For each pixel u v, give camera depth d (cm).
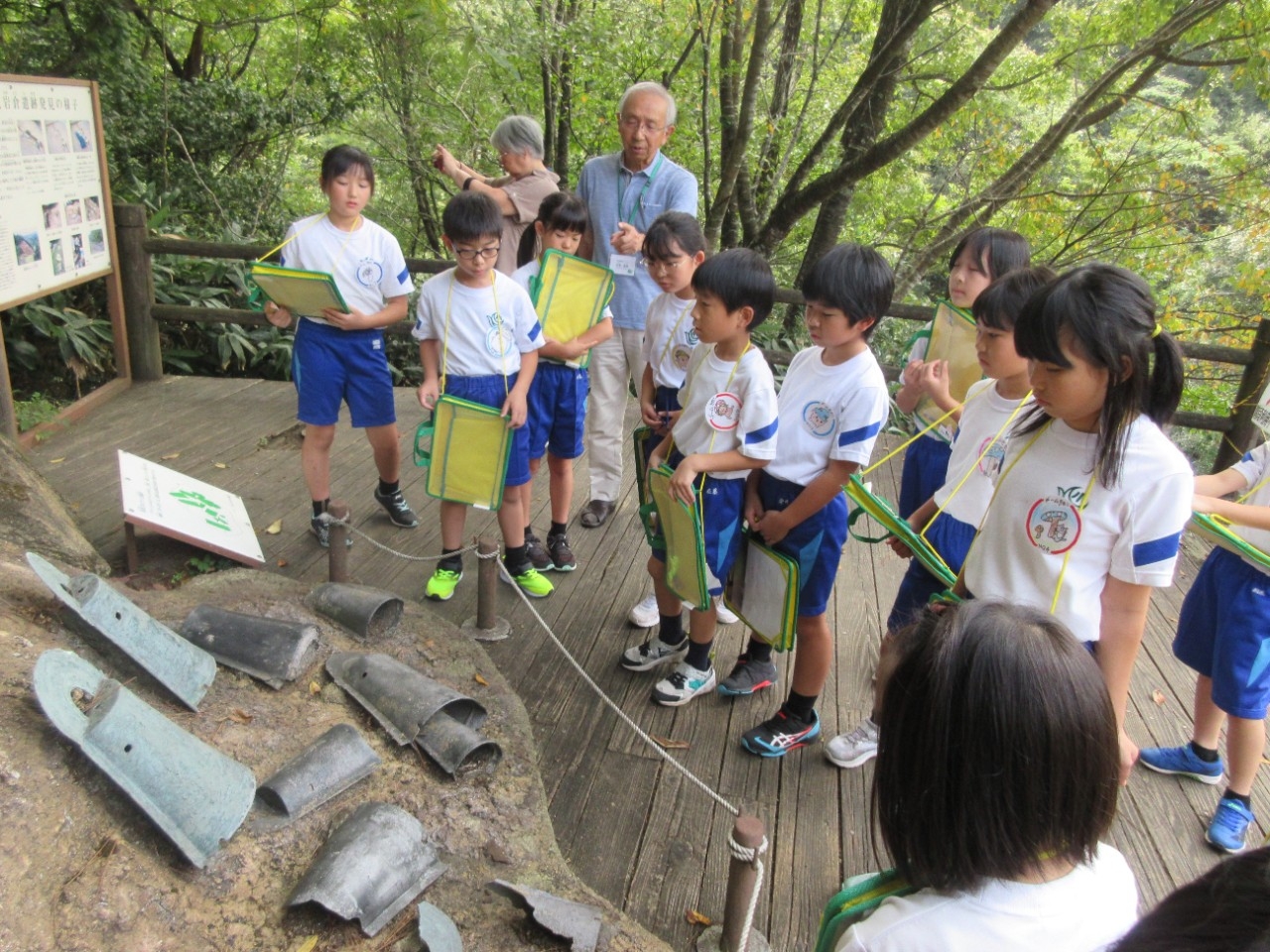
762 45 627
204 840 165
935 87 850
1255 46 632
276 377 629
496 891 176
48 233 427
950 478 228
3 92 388
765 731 253
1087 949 92
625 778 241
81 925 141
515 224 419
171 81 833
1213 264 821
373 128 955
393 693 223
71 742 159
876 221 977
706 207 741
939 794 91
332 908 159
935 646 93
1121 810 244
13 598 206
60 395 545
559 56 755
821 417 232
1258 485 221
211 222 811
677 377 309
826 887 212
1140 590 156
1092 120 730
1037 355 148
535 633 305
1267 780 259
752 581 248
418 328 312
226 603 261
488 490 301
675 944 193
